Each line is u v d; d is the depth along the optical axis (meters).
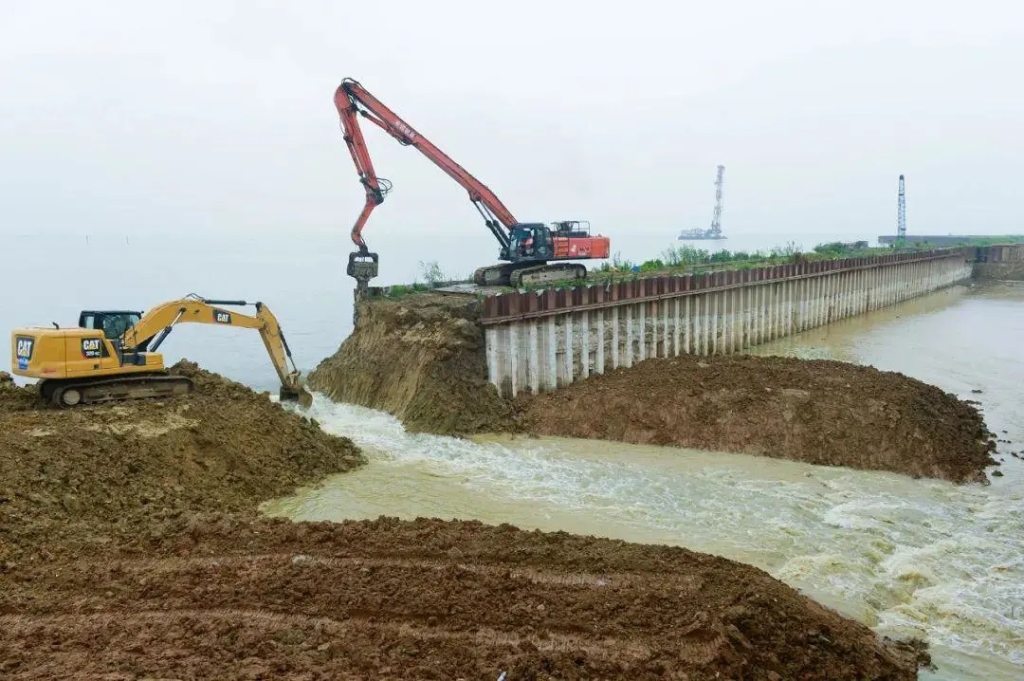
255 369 31.81
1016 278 74.75
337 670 8.37
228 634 9.12
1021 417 23.00
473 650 8.91
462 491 16.84
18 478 13.53
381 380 24.33
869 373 24.47
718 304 32.28
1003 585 12.70
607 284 25.77
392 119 28.61
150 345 20.72
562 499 16.44
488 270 32.53
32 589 10.45
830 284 44.09
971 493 17.41
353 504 15.89
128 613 9.76
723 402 21.58
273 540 12.29
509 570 11.17
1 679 7.87
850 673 9.38
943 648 10.82
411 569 11.03
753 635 9.51
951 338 38.81
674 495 16.81
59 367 17.42
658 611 9.96
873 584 12.59
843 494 17.11
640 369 25.38
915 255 58.38
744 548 13.92
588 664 8.60
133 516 13.72
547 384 24.20
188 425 16.70
